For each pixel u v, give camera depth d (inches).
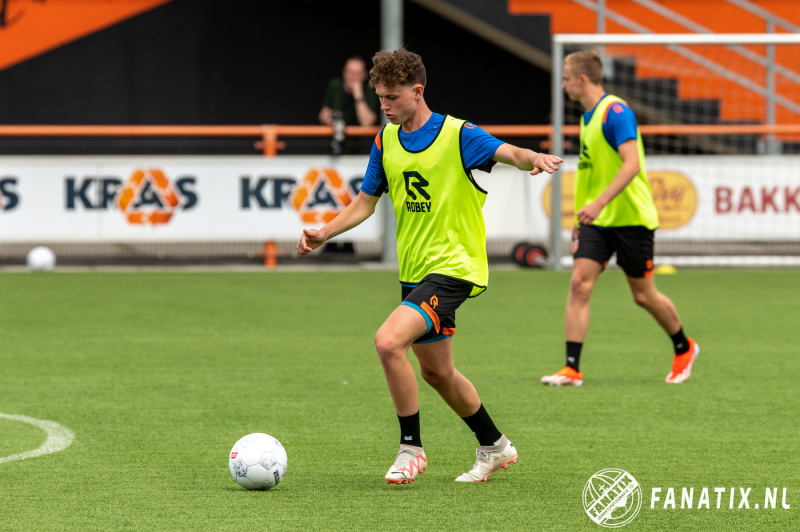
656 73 2309.3
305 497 535.5
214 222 1863.9
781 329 1200.2
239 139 2321.6
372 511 510.3
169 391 829.8
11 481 565.3
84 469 591.5
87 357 991.6
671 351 1051.3
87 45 2362.2
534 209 1902.1
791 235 1889.8
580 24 2436.0
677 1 2463.1
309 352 1024.2
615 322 1259.2
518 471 593.6
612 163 870.4
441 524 489.4
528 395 826.8
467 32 2404.0
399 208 572.7
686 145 2188.7
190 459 616.4
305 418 733.9
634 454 634.2
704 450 644.7
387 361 538.6
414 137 561.0
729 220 1889.8
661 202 1879.9
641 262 866.8
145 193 1849.2
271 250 1916.8
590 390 848.3
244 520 494.3
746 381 888.9
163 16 2372.0
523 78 2425.0
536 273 1825.8
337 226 586.9
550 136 1931.6
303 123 2412.6
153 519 495.5
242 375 901.2
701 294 1552.7
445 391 563.5
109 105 2377.0
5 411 753.6
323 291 1558.8
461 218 556.1
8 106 2356.1
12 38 2345.0
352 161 1881.2
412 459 554.6
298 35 2397.9
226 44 2386.8
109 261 1990.7
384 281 1697.8
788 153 2114.9
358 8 2404.0
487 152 543.5
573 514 508.4
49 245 1972.2
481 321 1259.8
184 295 1505.9
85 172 1835.6
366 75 2094.0
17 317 1269.7
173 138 2298.2
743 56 2223.2
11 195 1819.6
